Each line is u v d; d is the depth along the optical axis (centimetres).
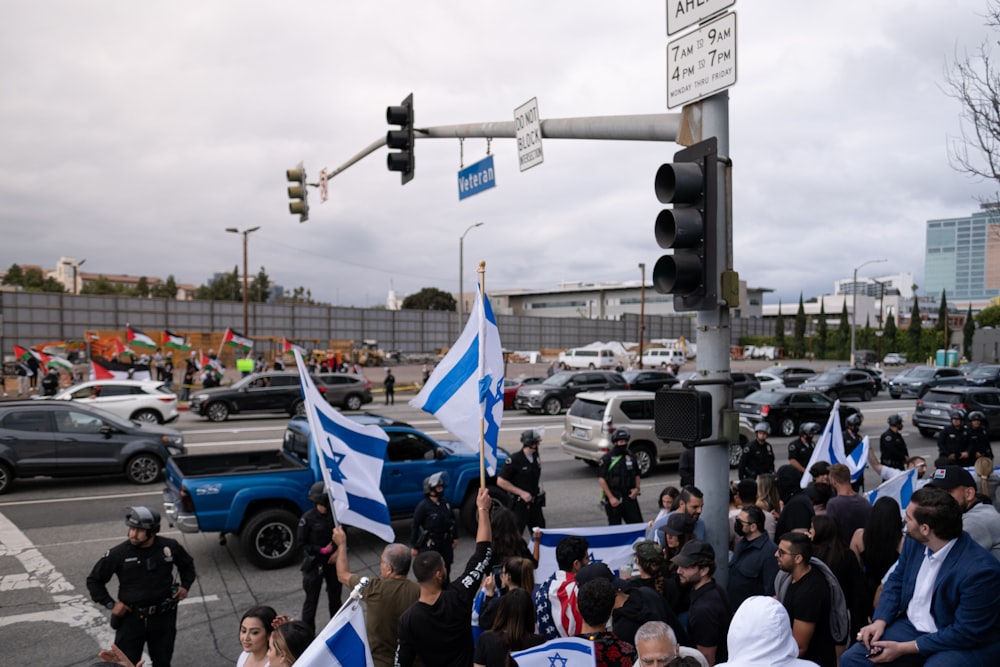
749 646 288
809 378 3619
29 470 1298
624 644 368
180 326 5475
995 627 333
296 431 1023
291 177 1529
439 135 1023
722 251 482
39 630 695
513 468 891
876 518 509
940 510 351
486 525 532
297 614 751
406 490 998
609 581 381
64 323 4994
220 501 873
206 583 841
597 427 1448
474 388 682
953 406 2017
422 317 6806
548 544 651
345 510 624
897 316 14050
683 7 509
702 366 485
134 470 1380
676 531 514
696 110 506
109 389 2166
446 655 422
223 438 2014
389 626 483
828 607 420
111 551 528
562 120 690
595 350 6044
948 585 346
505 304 12344
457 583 449
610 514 921
